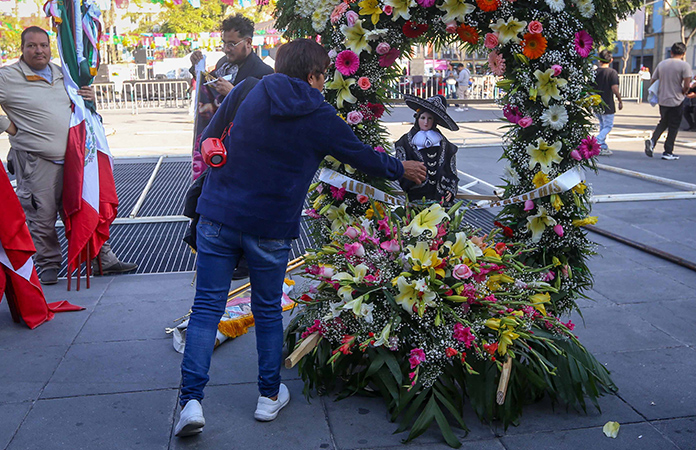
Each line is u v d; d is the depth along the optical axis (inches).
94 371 132.3
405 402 110.3
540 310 120.0
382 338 110.0
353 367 122.8
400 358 116.0
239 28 169.3
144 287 184.7
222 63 186.7
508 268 121.8
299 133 105.7
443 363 114.2
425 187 149.0
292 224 110.4
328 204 134.9
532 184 124.8
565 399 115.1
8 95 173.9
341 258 123.3
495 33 117.5
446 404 109.6
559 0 114.1
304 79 109.0
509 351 112.5
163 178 360.8
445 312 113.7
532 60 120.2
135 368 133.7
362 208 135.0
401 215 131.8
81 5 181.2
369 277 115.5
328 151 108.7
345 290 115.3
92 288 183.9
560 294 127.3
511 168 127.3
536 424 112.8
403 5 120.1
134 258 215.0
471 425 112.5
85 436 108.7
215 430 111.1
